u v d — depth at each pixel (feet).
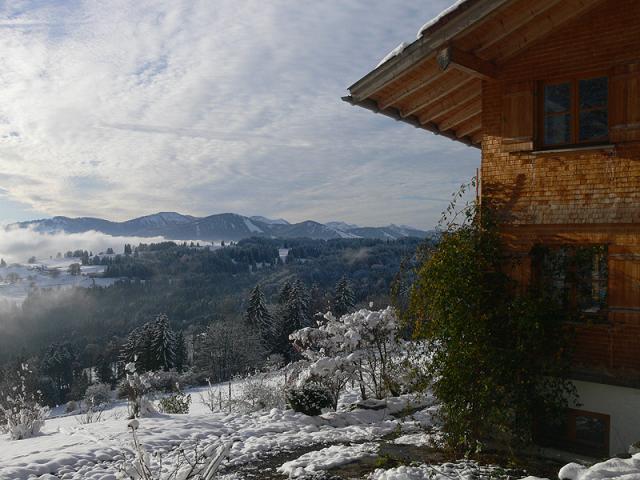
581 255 25.62
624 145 24.20
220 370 202.80
